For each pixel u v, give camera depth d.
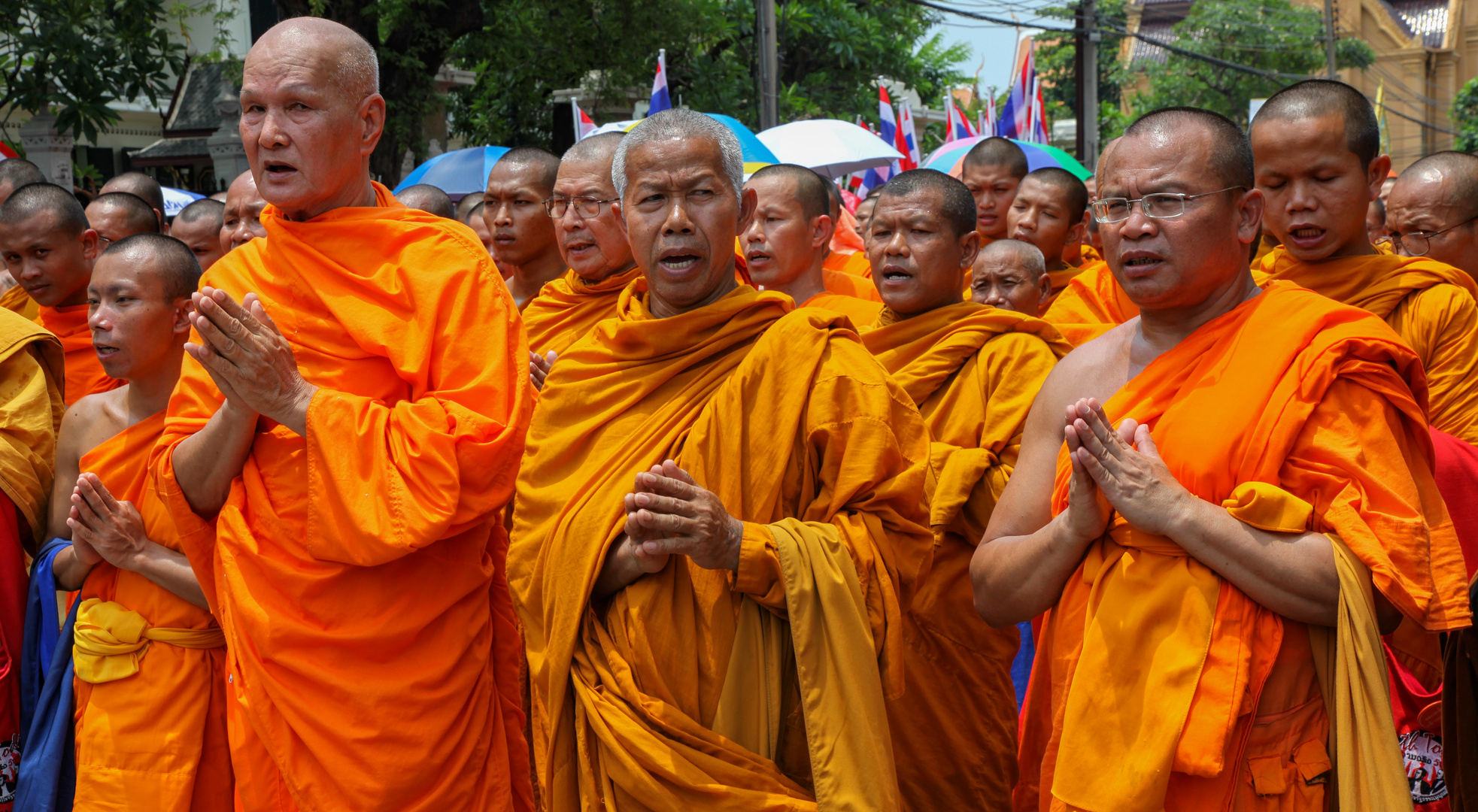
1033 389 4.32
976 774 4.09
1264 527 2.44
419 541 2.66
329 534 2.70
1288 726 2.52
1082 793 2.49
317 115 2.84
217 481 2.86
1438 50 55.53
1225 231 2.59
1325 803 2.52
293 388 2.70
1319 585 2.41
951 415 4.38
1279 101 4.05
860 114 26.61
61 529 3.80
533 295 5.61
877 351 4.63
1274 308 2.58
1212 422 2.52
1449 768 3.04
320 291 2.86
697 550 2.71
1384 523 2.40
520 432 2.83
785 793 2.82
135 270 3.59
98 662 3.40
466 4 16.11
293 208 2.90
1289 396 2.47
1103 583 2.60
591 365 3.17
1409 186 5.23
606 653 2.91
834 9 25.94
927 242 4.54
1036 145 10.75
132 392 3.73
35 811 3.51
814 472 3.02
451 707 2.89
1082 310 5.49
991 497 4.11
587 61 18.00
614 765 2.83
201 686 3.40
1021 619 2.81
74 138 13.65
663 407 3.05
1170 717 2.42
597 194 4.55
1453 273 4.30
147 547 3.42
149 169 23.09
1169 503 2.46
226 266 3.01
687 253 3.04
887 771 2.78
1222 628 2.46
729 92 20.67
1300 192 4.02
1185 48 40.72
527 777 3.27
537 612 3.05
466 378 2.82
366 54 2.96
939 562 4.05
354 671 2.80
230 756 3.33
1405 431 2.58
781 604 2.84
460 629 2.95
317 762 2.80
